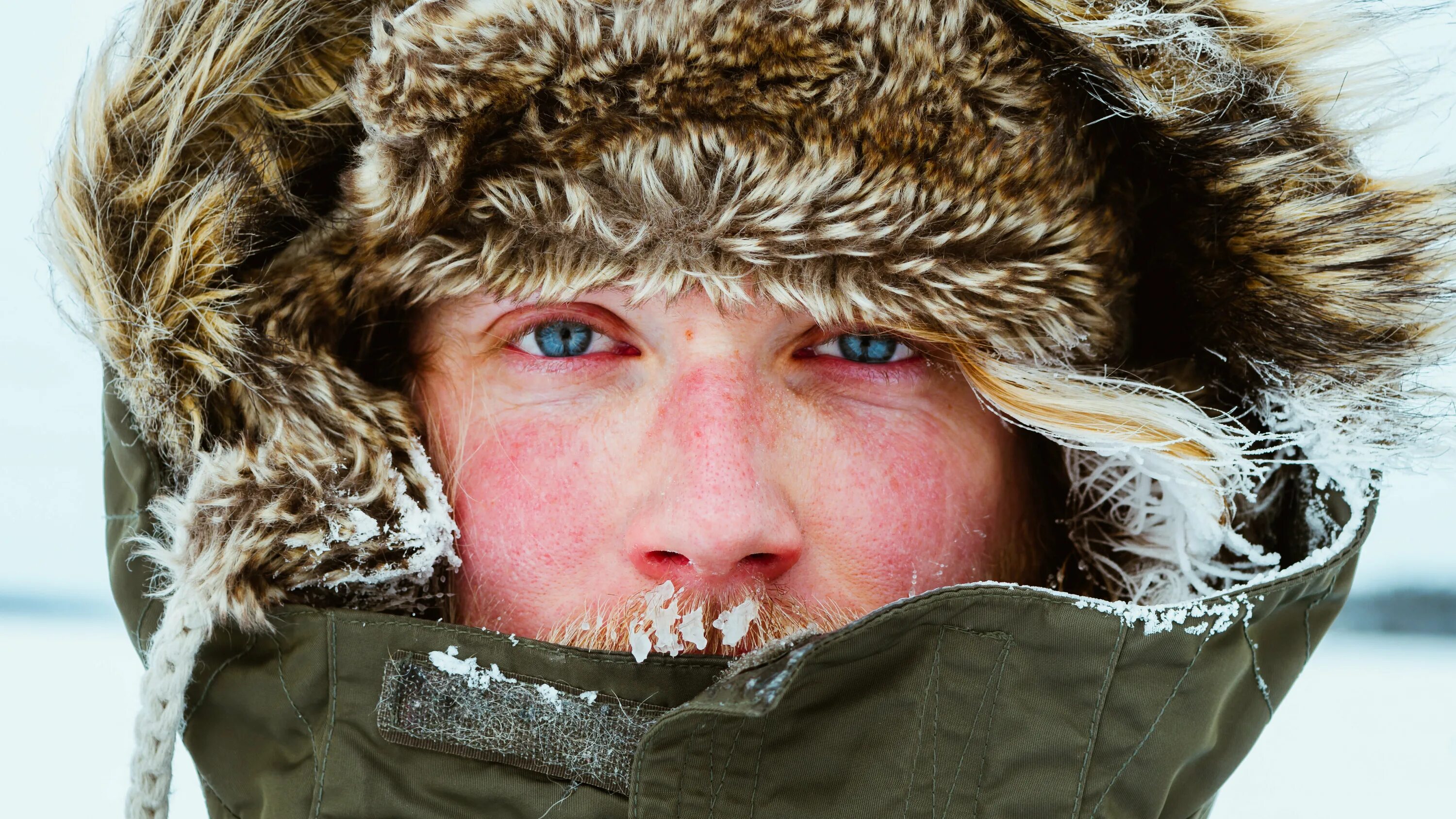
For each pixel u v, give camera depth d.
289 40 0.57
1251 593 0.54
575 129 0.54
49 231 0.58
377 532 0.56
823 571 0.56
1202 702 0.54
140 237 0.57
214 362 0.56
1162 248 0.59
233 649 0.56
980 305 0.55
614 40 0.53
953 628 0.53
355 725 0.55
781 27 0.53
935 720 0.54
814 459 0.56
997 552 0.59
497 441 0.57
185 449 0.57
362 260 0.57
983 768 0.54
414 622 0.55
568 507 0.56
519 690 0.54
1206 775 0.56
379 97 0.54
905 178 0.54
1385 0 0.57
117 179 0.57
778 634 0.56
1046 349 0.56
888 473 0.57
